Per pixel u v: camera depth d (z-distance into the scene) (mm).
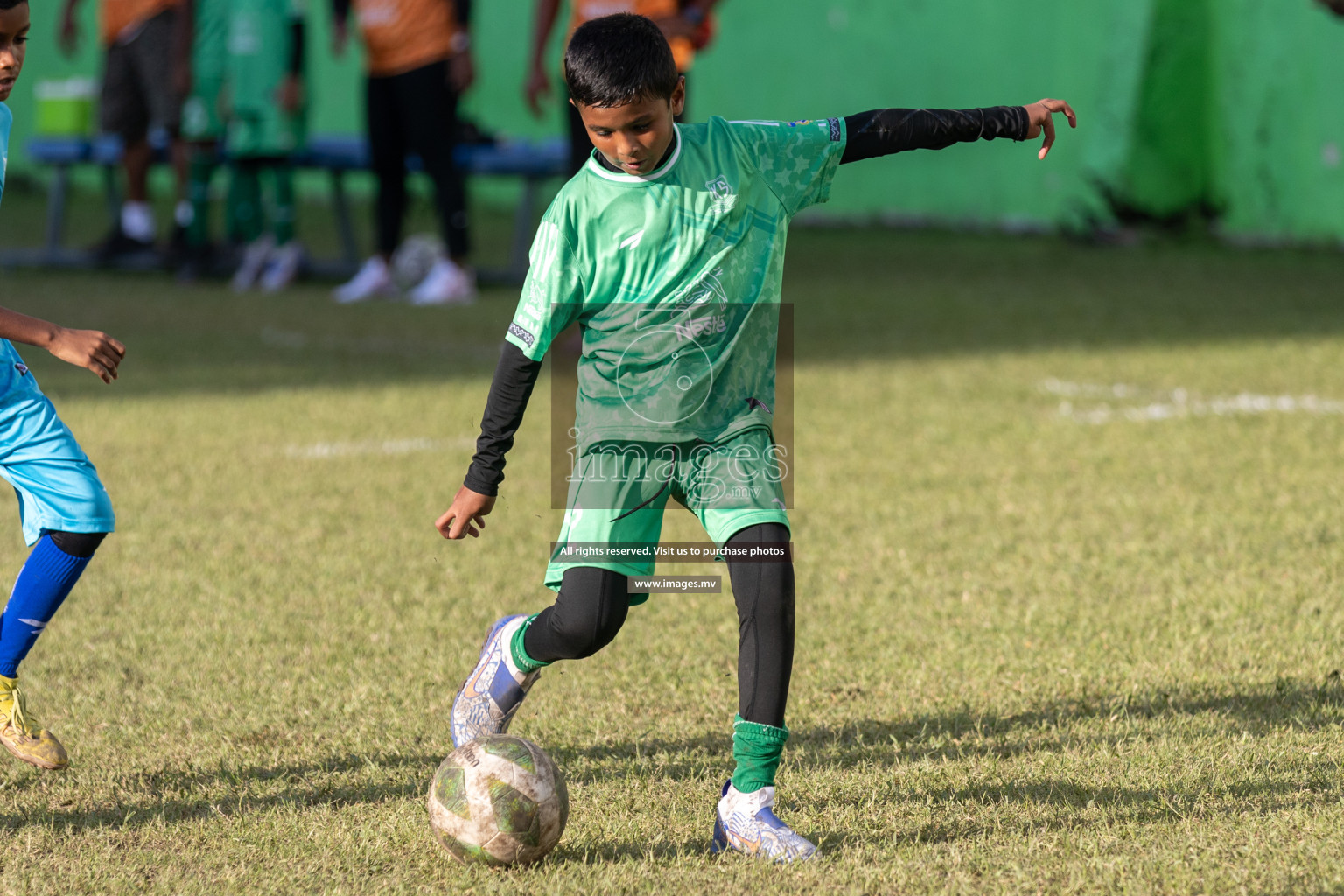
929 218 62438
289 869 9328
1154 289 43406
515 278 45094
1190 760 10836
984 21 58906
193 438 24297
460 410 26672
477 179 67812
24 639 10703
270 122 44188
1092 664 13289
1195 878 8750
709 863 9367
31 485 10648
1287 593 15188
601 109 9031
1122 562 16734
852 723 12086
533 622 10336
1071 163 58406
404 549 17781
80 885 9156
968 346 33594
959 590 15859
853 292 43594
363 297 43250
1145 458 22031
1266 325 35812
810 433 24234
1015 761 11023
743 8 62281
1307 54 52719
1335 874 8742
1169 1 54344
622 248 9508
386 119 41812
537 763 9320
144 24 45844
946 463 21984
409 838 9789
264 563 17156
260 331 36656
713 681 13156
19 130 69000
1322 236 53469
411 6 40469
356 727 12094
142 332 36188
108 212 62969
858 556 17250
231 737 11883
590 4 32000
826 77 61750
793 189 9898
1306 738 11211
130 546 17875
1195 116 55438
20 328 9797
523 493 20828
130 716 12359
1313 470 20844
